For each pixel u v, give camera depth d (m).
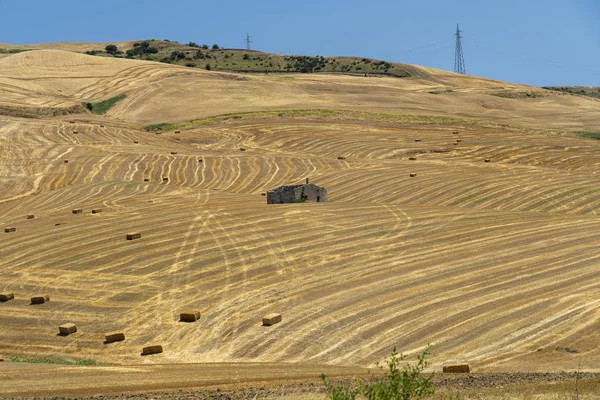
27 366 45.31
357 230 86.94
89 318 64.31
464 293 65.00
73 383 37.69
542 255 75.69
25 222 101.25
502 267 72.12
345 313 61.47
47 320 64.38
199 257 78.12
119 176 142.38
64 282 73.31
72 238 88.06
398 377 23.41
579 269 70.56
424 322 58.56
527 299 62.75
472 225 88.88
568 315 58.50
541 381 38.66
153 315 64.12
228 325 60.81
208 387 36.53
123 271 75.31
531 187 120.56
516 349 52.31
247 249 80.19
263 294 67.38
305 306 63.75
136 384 37.47
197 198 116.06
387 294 65.56
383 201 117.25
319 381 38.06
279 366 46.44
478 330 56.41
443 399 30.03
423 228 87.56
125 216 99.06
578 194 115.50
